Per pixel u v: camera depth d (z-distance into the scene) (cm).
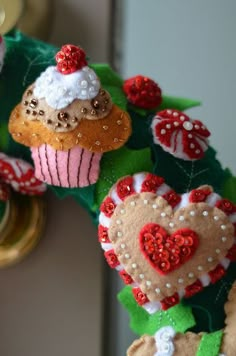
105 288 57
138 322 47
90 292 56
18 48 48
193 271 42
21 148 48
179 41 62
